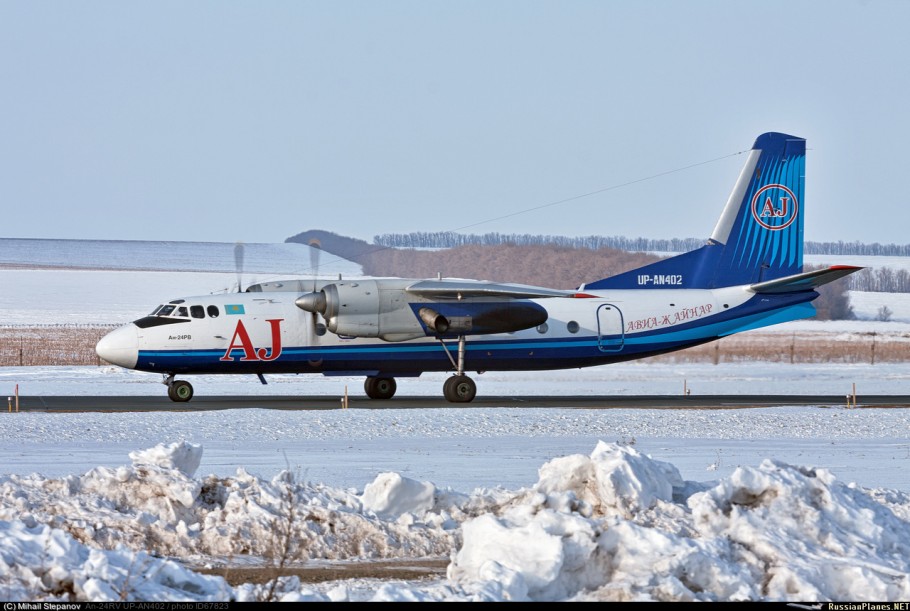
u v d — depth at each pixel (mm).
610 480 46312
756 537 40969
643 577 36812
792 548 40750
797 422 110562
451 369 136625
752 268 145125
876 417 116125
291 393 146125
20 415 106438
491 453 83438
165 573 34719
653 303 140125
